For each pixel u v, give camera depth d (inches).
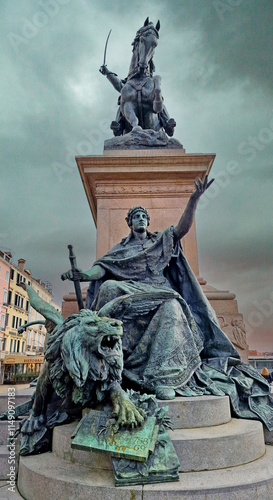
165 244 143.7
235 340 172.2
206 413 96.0
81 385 88.7
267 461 87.1
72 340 92.4
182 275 147.9
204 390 108.0
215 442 83.2
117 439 77.9
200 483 73.5
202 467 80.8
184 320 120.0
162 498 69.7
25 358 956.6
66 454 88.6
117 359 92.2
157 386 104.0
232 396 110.6
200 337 131.9
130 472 73.5
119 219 197.6
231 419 105.1
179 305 122.7
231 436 85.5
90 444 77.4
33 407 104.3
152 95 243.6
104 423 83.2
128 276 142.2
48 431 99.9
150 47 256.8
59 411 105.6
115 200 201.5
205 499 70.1
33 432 98.6
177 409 94.9
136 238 155.0
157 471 73.9
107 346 93.8
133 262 142.9
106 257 147.6
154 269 141.8
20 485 88.4
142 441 77.0
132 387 112.3
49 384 101.3
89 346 92.0
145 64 252.1
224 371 122.5
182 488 71.0
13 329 1158.3
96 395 92.7
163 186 203.5
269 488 74.5
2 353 1041.5
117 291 125.4
